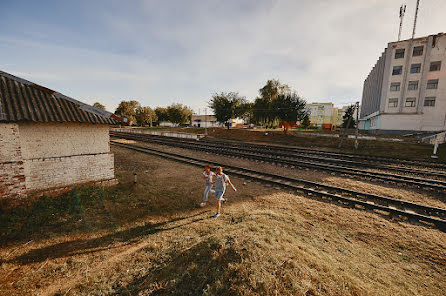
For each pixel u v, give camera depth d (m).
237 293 2.65
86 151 7.50
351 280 3.04
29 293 3.17
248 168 11.90
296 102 28.84
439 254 4.49
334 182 9.41
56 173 6.73
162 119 79.69
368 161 14.64
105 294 3.15
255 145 22.30
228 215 5.97
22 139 6.08
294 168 11.95
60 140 6.84
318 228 5.32
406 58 33.28
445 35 30.78
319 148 21.27
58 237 4.68
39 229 4.93
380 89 39.97
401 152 17.89
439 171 11.73
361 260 4.09
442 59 31.09
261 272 2.93
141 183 8.78
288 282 2.77
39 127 6.38
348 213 6.33
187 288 2.95
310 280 2.85
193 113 75.06
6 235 4.57
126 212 6.09
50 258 4.00
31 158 6.29
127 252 4.28
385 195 7.93
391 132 34.38
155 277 3.36
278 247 3.63
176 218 5.84
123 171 10.62
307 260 3.33
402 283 3.46
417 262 4.23
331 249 4.33
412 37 32.84
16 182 5.62
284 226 5.04
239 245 3.61
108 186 7.98
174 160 13.88
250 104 39.22
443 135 20.72
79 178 7.30
